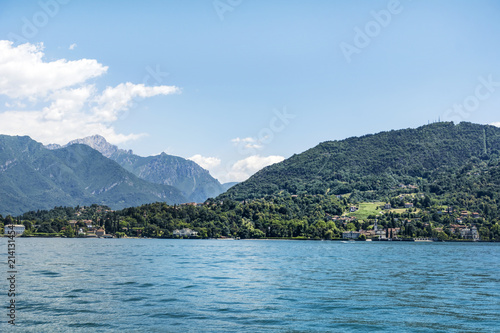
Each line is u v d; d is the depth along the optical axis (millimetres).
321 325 44125
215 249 191250
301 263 113312
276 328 42875
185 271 87750
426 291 64812
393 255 157500
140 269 90188
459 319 47000
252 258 130750
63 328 42031
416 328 43469
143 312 48406
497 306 53719
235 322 44750
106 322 44156
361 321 45812
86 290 61375
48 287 63656
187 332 41125
